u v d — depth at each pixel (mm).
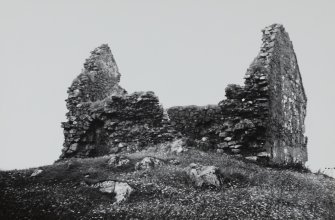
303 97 23922
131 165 14977
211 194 11852
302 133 23297
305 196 12000
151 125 20094
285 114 20391
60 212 10258
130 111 20547
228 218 9680
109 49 26703
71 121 22234
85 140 21484
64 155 21609
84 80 23641
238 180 13453
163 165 14891
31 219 9688
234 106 18438
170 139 19484
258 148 17422
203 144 18906
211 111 19906
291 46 22359
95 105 21766
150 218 9703
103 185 12484
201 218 9609
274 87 18969
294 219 9844
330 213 10695
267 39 20000
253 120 17688
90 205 11133
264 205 10656
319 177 15672
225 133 18250
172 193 11906
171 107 21188
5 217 9656
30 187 12719
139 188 12180
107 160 15695
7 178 13773
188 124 20375
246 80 18500
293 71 22312
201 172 13391
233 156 17281
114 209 10539
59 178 13656
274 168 16672
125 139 20078
